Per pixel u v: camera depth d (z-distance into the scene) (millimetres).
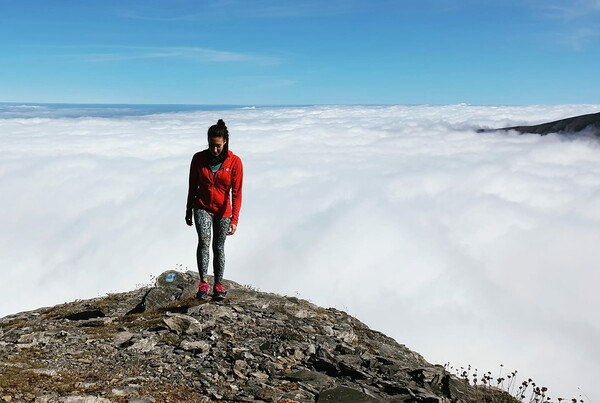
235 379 5863
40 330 7945
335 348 7453
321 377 6113
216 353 6617
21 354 6258
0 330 8242
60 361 6074
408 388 5957
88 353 6465
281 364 6465
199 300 9172
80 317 9273
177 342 7020
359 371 6367
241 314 8508
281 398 5359
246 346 6969
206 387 5543
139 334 7391
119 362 6180
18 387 5035
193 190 8703
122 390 5242
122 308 10141
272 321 8266
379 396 5711
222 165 8430
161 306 9617
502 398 6215
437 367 7668
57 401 4781
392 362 7043
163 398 5160
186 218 9023
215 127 8156
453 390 6137
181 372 5918
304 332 7961
